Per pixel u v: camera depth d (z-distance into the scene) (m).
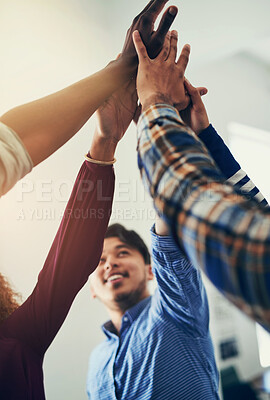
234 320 3.31
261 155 4.11
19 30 2.02
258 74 4.11
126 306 1.43
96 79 0.47
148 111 0.39
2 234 1.87
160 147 0.34
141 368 1.12
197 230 0.29
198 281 0.81
